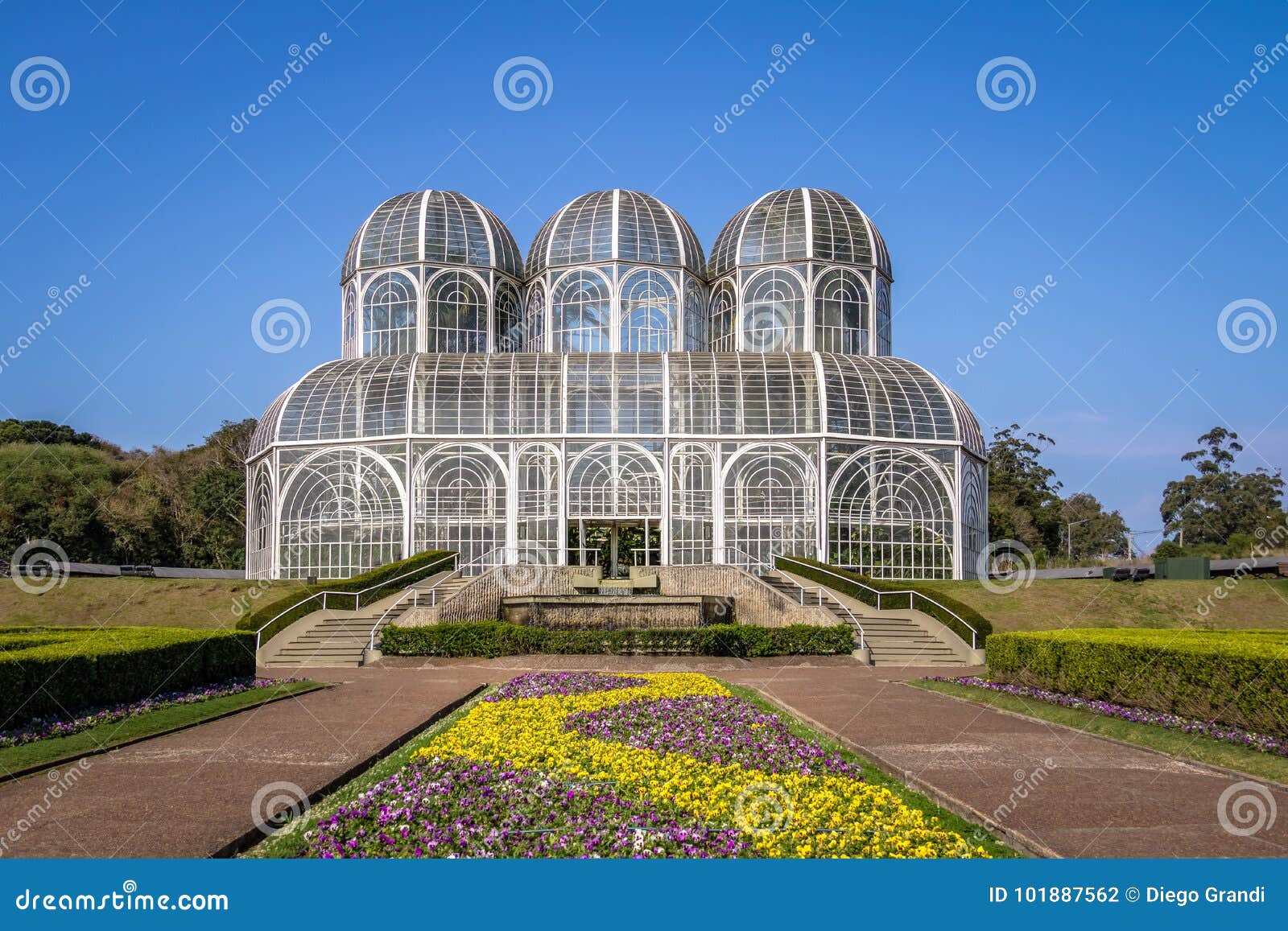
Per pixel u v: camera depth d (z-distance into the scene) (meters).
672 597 43.34
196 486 89.62
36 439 104.94
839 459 54.94
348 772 17.89
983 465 62.72
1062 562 92.56
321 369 60.00
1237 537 83.06
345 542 55.25
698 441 54.97
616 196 68.56
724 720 23.28
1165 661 23.73
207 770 18.06
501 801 16.02
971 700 28.17
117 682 25.67
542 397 55.66
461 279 67.69
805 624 41.50
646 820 14.98
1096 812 15.20
